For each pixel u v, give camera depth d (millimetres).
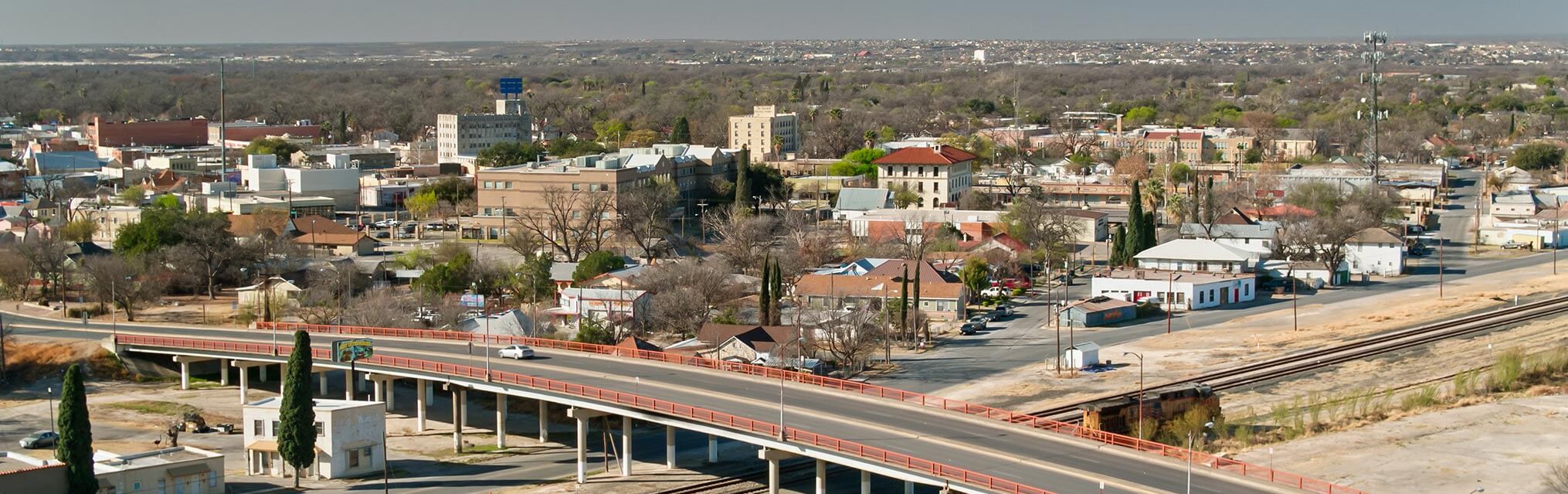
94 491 163750
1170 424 185375
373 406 188125
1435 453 181500
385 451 185375
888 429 169500
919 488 176625
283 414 178625
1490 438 188125
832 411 178750
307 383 178750
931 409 179500
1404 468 175625
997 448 161125
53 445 197625
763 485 180000
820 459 163375
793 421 173250
